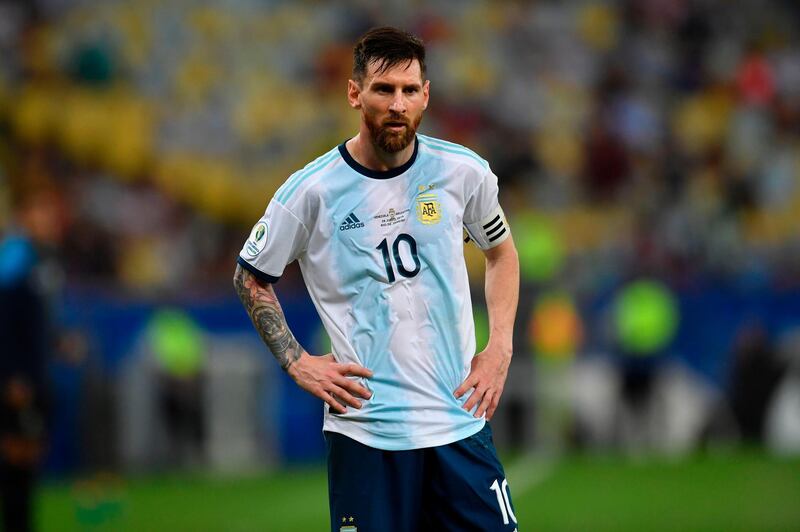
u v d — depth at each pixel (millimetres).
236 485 37938
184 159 55812
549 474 38938
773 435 44000
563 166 60750
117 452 39250
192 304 41594
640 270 53844
